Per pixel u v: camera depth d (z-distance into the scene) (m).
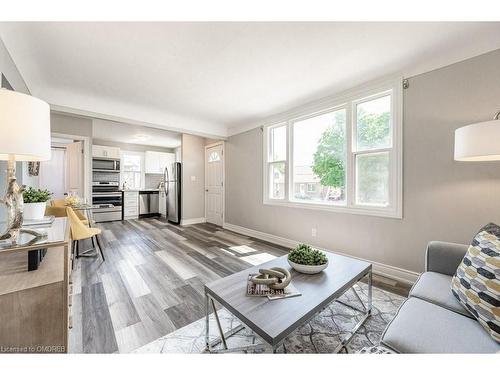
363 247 2.61
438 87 2.03
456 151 1.49
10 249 1.04
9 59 1.93
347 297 1.97
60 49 1.96
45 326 1.12
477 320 0.99
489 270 1.01
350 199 2.72
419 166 2.15
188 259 2.94
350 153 2.71
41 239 1.18
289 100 3.16
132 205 6.27
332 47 1.93
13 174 1.17
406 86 2.22
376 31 1.72
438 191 2.04
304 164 3.36
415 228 2.19
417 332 0.95
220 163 5.18
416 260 2.19
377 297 1.96
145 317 1.67
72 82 2.61
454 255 1.45
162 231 4.63
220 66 2.26
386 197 2.45
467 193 1.89
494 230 1.19
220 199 5.20
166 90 2.84
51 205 3.28
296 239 3.42
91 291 2.06
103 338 1.44
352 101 2.69
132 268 2.61
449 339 0.90
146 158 6.73
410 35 1.76
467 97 1.87
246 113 3.77
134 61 2.17
